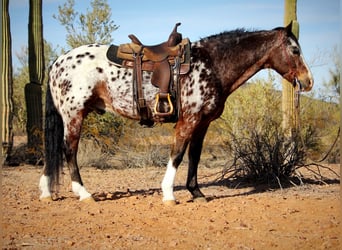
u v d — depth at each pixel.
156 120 7.67
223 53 7.64
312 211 7.04
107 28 17.00
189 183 7.86
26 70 22.69
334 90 14.27
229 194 8.75
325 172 11.26
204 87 7.43
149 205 7.52
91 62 7.81
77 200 8.07
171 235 5.91
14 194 8.75
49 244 5.61
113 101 7.77
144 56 7.54
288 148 9.99
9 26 13.48
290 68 7.87
